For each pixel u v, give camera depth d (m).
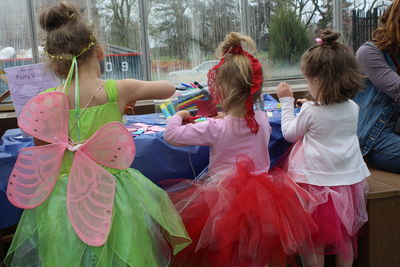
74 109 1.50
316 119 1.88
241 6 3.98
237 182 1.70
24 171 1.50
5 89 3.35
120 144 1.53
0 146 1.96
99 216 1.44
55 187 1.49
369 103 2.46
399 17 2.26
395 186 2.10
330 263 2.14
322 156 1.85
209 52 3.99
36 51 3.53
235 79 1.73
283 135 2.03
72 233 1.42
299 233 1.69
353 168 1.88
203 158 2.00
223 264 1.67
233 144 1.77
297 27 4.08
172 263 1.79
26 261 1.53
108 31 3.71
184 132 1.73
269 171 2.06
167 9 3.83
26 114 1.50
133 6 3.75
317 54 1.87
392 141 2.34
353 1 4.14
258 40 4.04
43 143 1.62
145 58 3.85
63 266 1.38
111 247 1.44
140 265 1.42
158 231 1.62
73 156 1.49
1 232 2.01
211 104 2.22
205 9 3.92
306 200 1.76
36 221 1.51
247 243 1.65
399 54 2.42
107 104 1.53
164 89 1.70
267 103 2.73
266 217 1.62
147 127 2.16
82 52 1.52
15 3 3.45
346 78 1.85
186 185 1.84
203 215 1.74
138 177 1.63
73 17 1.56
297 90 3.67
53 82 2.09
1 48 3.46
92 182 1.47
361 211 1.91
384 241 2.04
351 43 4.19
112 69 3.78
